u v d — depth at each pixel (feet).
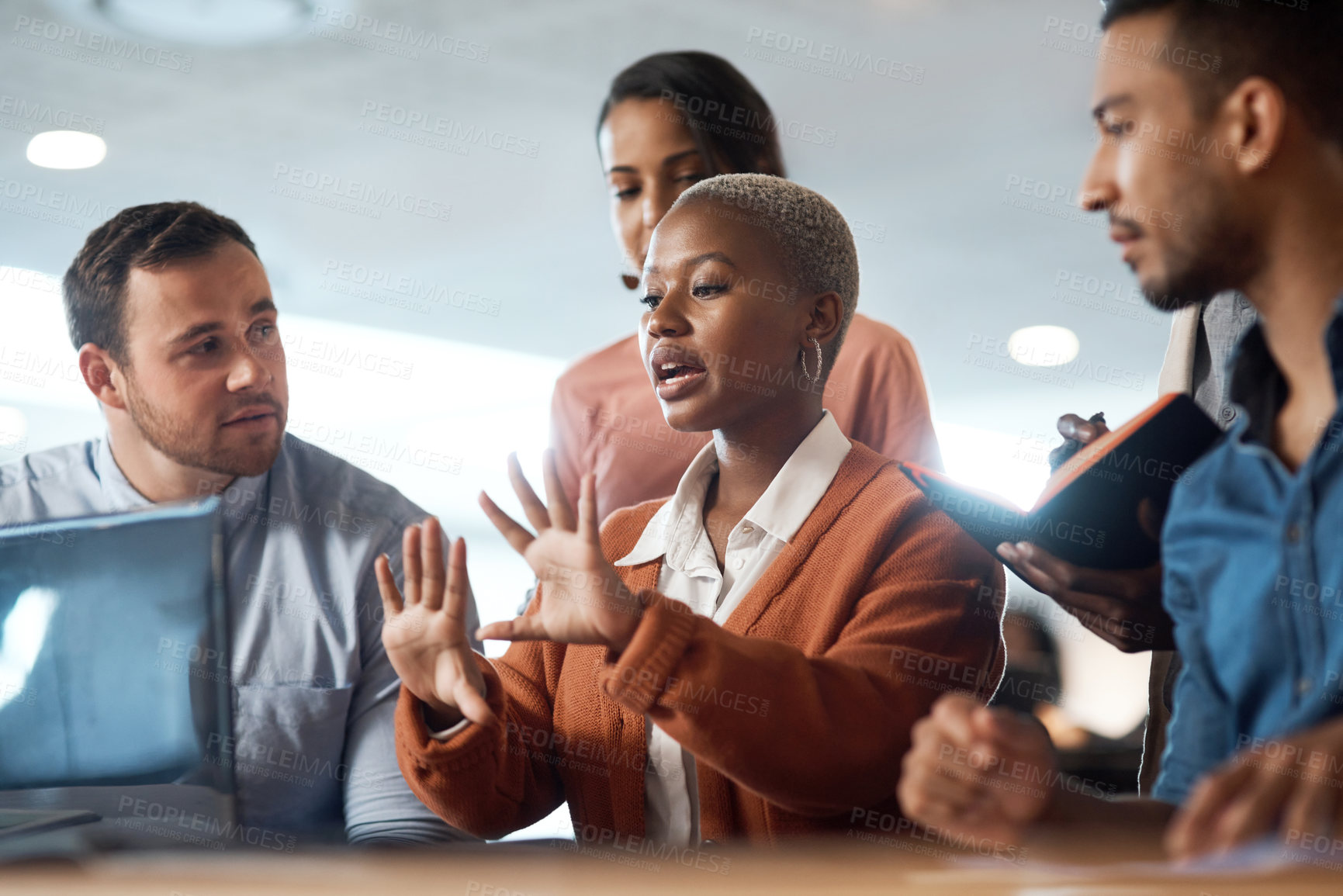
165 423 4.84
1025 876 1.79
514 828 3.79
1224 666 2.86
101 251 4.82
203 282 4.76
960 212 15.33
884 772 3.13
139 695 3.22
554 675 3.99
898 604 3.40
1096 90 2.98
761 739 3.01
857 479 3.74
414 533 3.41
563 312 19.97
